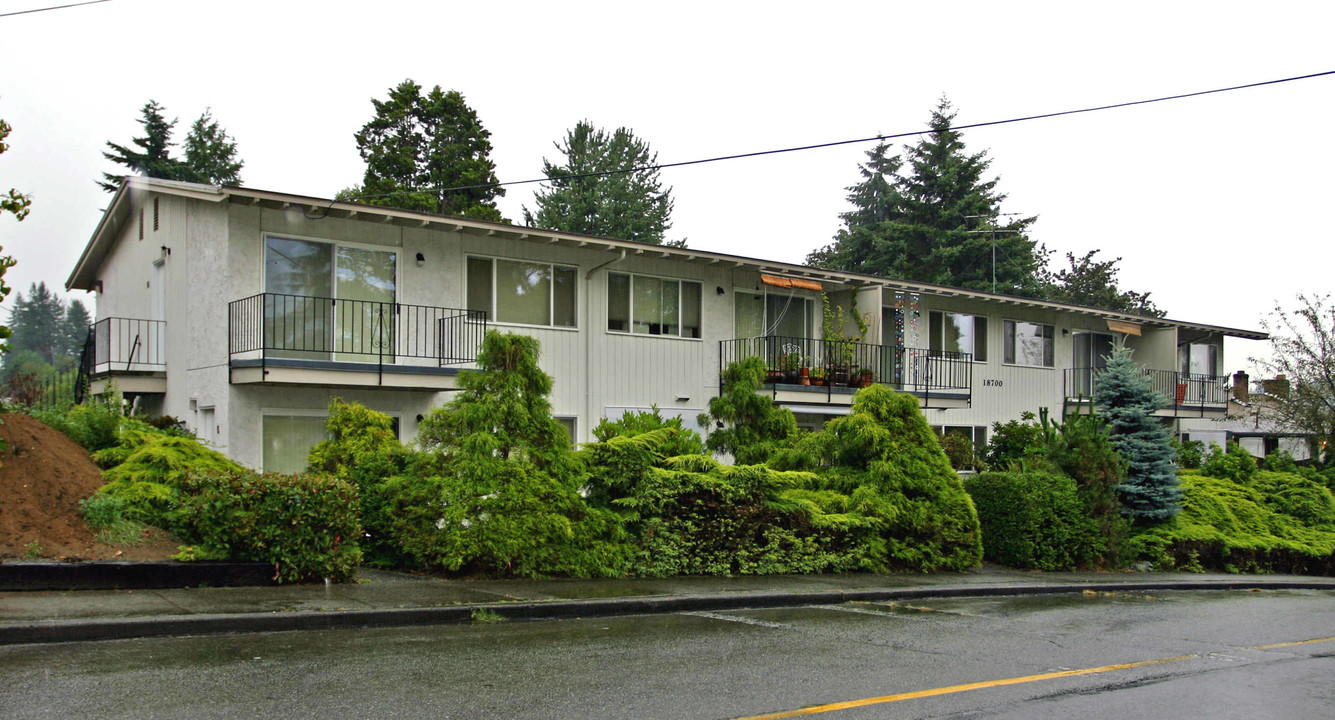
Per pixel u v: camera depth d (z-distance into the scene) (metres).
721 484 13.98
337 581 11.06
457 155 46.28
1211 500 21.31
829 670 8.13
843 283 24.38
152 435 12.95
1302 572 21.28
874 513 15.59
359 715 6.20
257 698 6.49
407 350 17.80
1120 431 20.94
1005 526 17.39
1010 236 49.75
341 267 17.28
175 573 10.09
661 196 60.78
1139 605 13.79
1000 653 9.29
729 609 11.59
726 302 22.67
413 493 12.16
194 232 17.75
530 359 12.97
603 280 20.58
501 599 10.55
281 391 16.58
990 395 28.12
